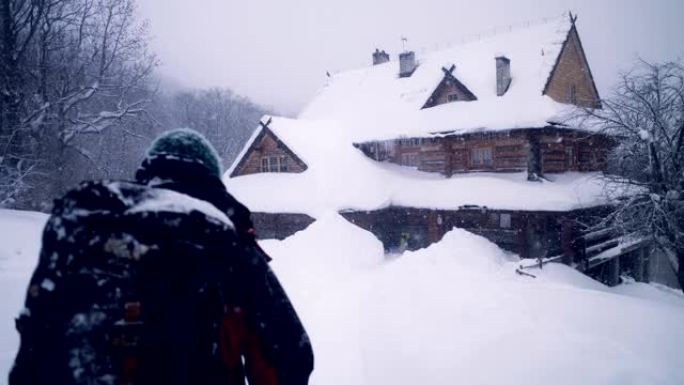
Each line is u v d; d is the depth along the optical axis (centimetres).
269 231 2155
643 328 499
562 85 2095
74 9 2608
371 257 1345
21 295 625
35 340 105
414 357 473
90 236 107
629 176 1464
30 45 2491
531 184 1778
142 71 2812
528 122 1786
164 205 114
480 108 2023
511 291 662
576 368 380
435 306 625
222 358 120
